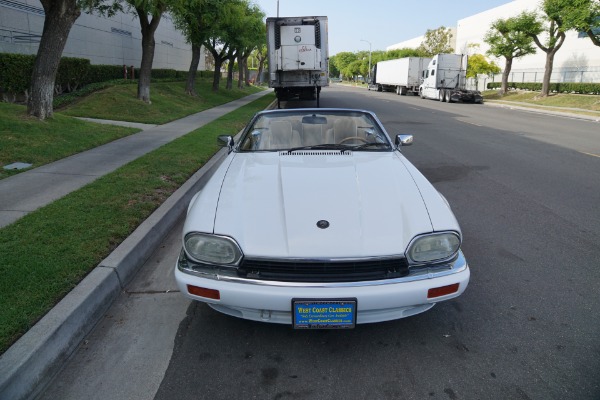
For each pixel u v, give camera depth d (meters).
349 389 2.52
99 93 16.02
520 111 23.81
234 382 2.58
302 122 4.36
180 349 2.88
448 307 3.38
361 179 3.27
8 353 2.46
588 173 7.83
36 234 4.12
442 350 2.86
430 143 11.16
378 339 2.99
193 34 20.98
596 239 4.71
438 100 32.72
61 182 6.09
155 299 3.50
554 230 4.99
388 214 2.85
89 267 3.56
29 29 17.20
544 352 2.82
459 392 2.49
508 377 2.60
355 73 100.12
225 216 2.83
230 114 16.69
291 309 2.57
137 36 27.58
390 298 2.58
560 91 31.47
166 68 33.28
